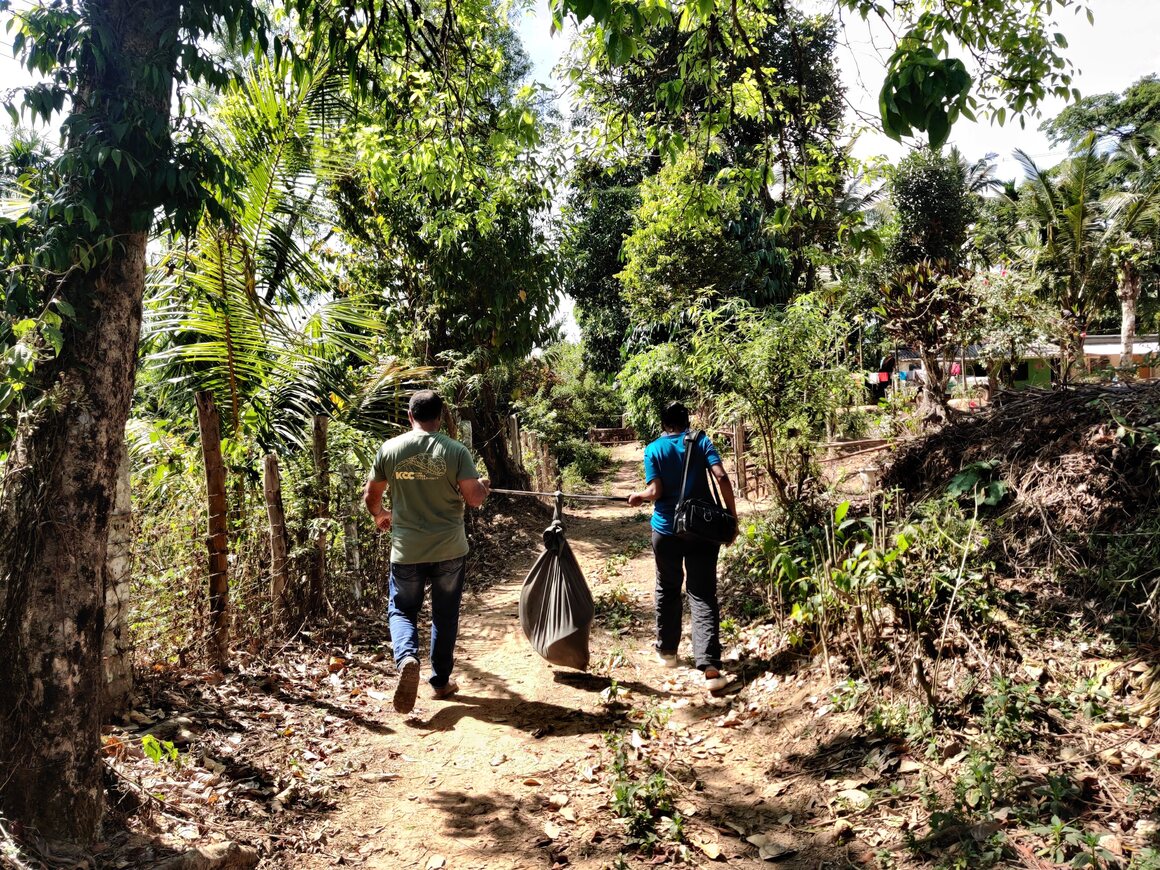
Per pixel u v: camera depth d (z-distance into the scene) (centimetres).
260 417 759
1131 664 382
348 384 905
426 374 1054
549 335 1390
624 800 365
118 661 428
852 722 412
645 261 1759
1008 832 297
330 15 525
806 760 398
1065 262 2355
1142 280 2906
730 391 679
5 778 279
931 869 292
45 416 289
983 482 555
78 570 292
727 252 1702
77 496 292
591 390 2973
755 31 610
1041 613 438
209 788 376
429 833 366
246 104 774
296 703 498
